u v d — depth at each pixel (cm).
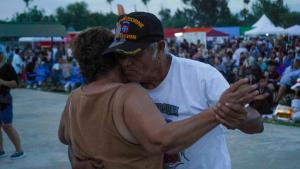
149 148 164
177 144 159
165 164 209
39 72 1850
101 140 175
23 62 2033
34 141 787
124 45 176
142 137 164
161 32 185
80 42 185
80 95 186
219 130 220
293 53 1347
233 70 1398
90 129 178
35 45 3559
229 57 1681
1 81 646
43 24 2652
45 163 650
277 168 582
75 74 1653
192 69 215
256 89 149
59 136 219
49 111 1135
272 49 1945
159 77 212
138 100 167
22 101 1362
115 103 171
